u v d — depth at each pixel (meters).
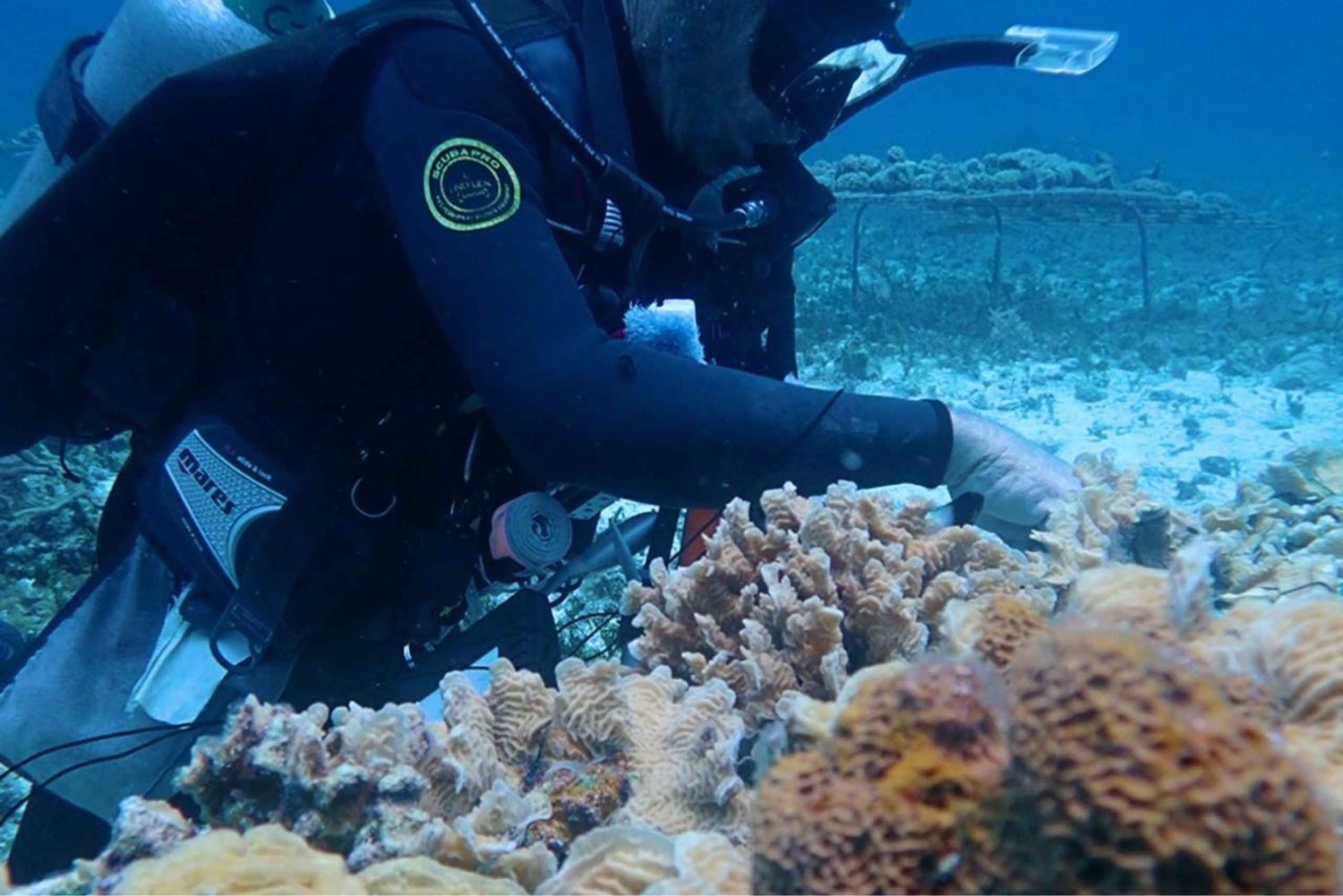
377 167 1.69
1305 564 1.87
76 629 1.99
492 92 1.68
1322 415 7.61
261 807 1.31
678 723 1.52
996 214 12.77
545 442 1.54
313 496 1.77
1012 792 0.64
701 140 1.97
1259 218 17.00
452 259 1.58
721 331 2.27
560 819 1.41
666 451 1.52
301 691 1.94
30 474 5.16
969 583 1.63
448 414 1.84
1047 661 0.63
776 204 2.10
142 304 2.03
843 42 1.85
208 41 2.20
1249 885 0.54
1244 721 0.58
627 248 1.86
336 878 1.00
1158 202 14.80
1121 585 1.21
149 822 1.25
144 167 1.94
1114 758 0.56
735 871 1.02
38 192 2.44
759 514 2.10
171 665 1.83
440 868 1.05
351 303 1.82
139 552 2.04
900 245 18.47
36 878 2.06
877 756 0.72
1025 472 1.68
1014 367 10.07
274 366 1.88
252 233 2.01
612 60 1.84
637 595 1.92
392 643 1.93
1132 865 0.55
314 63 1.84
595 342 1.57
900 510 1.87
